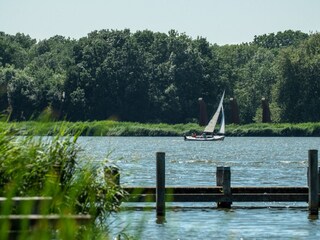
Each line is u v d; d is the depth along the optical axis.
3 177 32.88
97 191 38.22
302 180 107.44
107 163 40.44
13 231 22.20
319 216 62.69
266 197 63.16
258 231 55.72
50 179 33.47
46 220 21.27
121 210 47.16
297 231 55.94
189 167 137.25
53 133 37.16
